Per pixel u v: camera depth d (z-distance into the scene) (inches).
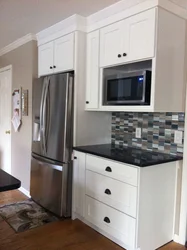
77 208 105.3
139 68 94.4
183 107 89.8
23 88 139.8
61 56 112.7
